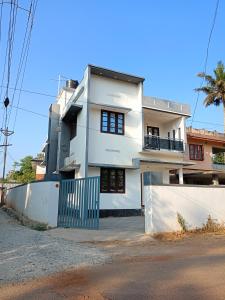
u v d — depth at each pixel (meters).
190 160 25.31
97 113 18.34
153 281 5.02
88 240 9.77
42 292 4.53
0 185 41.59
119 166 18.02
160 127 23.59
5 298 4.25
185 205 11.67
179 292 4.42
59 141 23.12
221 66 28.77
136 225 13.38
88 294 4.40
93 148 17.78
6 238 9.95
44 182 13.49
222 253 7.61
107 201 17.59
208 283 4.85
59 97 25.91
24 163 48.03
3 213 23.30
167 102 21.42
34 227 12.48
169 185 11.49
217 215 12.36
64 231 11.30
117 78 19.38
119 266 6.23
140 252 7.90
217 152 29.61
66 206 12.59
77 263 6.56
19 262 6.57
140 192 18.86
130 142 19.19
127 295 4.32
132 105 19.77
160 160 20.16
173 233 10.98
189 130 30.52
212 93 28.64
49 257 7.11
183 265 6.19
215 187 12.62
